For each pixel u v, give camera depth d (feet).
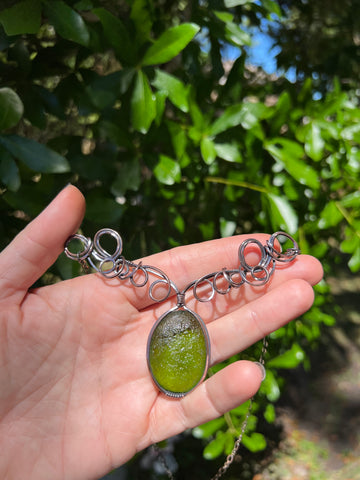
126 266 0.52
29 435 0.47
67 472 0.48
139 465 1.30
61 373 0.49
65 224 0.44
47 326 0.48
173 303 0.56
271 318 0.54
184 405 0.51
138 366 0.52
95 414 0.50
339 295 2.50
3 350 0.46
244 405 0.64
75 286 0.50
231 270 0.54
